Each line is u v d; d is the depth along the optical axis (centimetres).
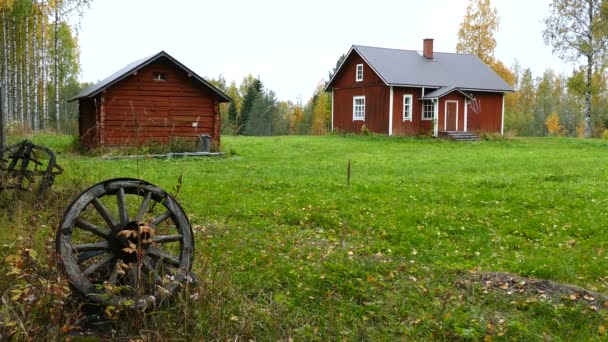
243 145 3144
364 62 4047
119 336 556
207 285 632
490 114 4128
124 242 584
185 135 2575
